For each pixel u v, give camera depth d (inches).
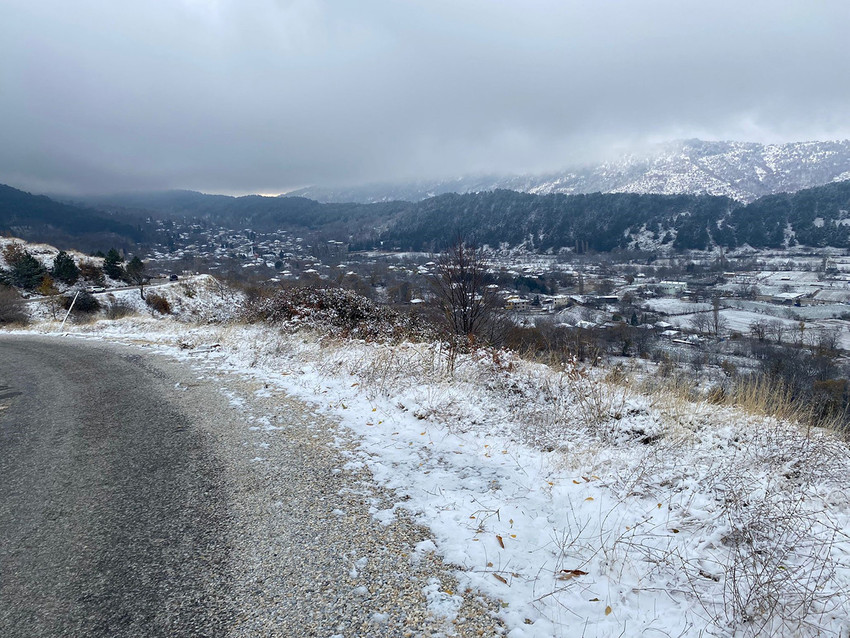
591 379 263.9
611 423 203.6
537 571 104.7
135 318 751.1
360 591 98.3
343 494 140.6
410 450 174.9
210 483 149.4
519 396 246.7
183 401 246.1
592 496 138.0
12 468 166.2
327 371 295.0
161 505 136.2
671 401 224.5
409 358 297.9
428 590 98.7
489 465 161.3
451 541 115.9
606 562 106.9
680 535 118.3
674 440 184.1
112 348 444.1
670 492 140.9
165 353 396.5
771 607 90.4
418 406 220.2
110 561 110.0
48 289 1640.0
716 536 115.8
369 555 110.4
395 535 118.8
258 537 118.6
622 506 132.9
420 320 486.3
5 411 241.8
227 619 90.6
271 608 93.5
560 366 301.9
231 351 380.8
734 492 134.2
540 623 89.4
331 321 468.8
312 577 102.9
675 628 88.4
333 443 181.9
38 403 254.8
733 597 94.8
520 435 192.1
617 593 97.8
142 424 210.8
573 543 114.1
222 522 125.9
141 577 103.8
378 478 151.5
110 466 165.5
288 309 505.0
